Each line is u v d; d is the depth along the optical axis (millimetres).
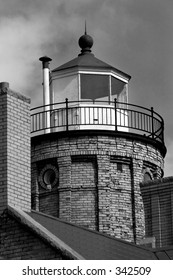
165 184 27562
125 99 43188
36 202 40469
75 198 40000
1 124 22156
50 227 21922
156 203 27562
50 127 40781
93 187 40125
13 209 20906
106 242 22953
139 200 40344
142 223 40062
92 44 44188
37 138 41094
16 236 20641
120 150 40688
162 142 42188
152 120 41875
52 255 20094
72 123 41469
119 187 40344
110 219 39688
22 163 22266
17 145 22250
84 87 42688
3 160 21844
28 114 22859
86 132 40562
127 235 39781
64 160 40438
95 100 42625
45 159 40750
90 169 40375
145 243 26750
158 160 42000
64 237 21625
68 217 39688
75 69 42688
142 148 41281
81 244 21562
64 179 40219
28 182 22328
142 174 41000
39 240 20359
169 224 27203
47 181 40750
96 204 39906
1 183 21656
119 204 40062
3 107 22281
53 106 42500
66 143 40594
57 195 40219
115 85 43094
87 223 39688
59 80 43000
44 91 42469
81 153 40344
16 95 22625
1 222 20906
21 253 20469
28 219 20719
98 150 40438
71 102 41188
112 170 40438
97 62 43062
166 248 24156
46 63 42906
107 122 41406
